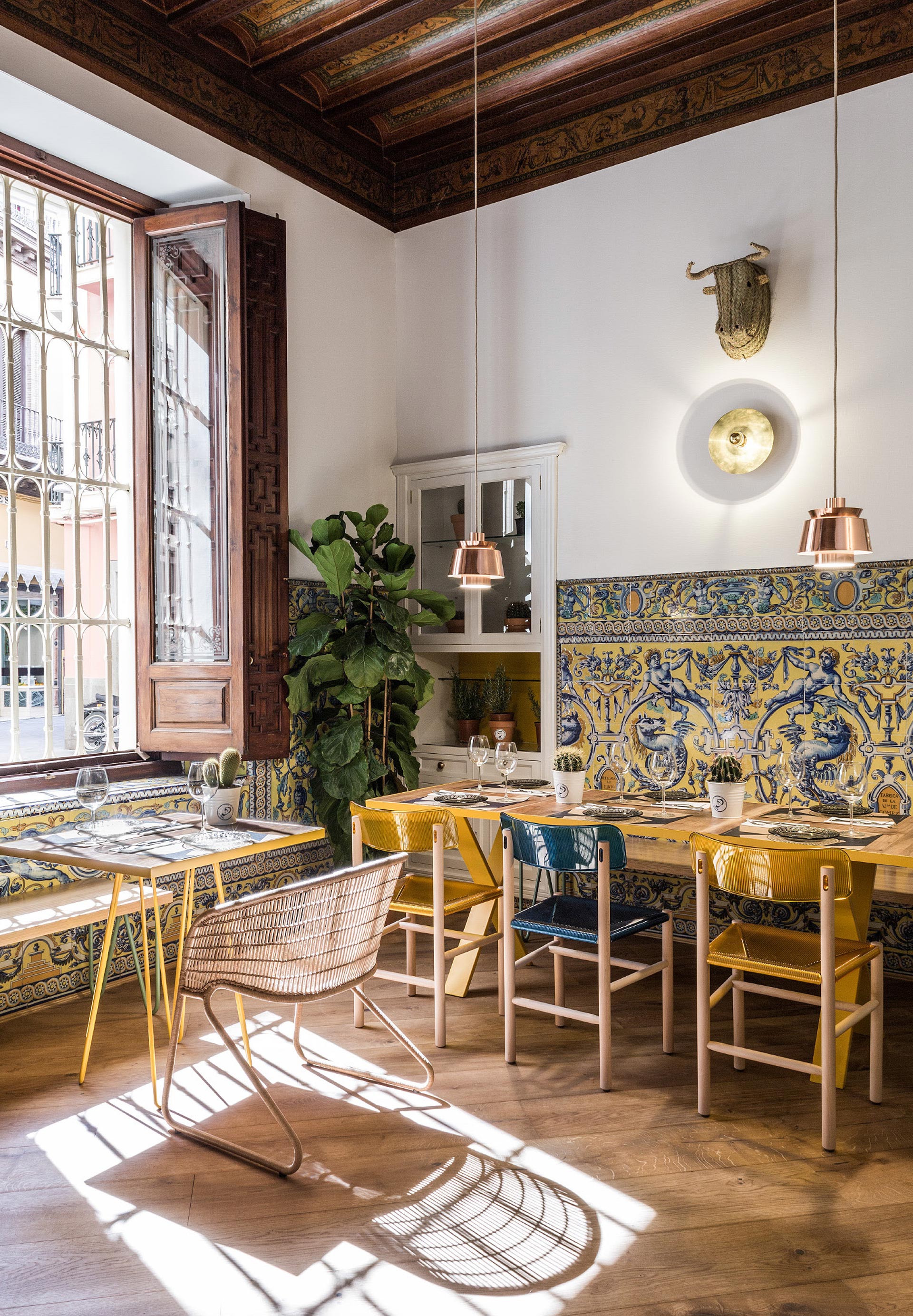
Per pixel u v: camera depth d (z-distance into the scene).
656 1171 2.63
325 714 5.18
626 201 4.97
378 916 2.99
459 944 4.79
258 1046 3.53
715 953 2.99
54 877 3.91
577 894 5.07
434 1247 2.29
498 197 5.45
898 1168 2.64
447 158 5.64
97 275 4.74
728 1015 3.80
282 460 4.83
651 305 4.88
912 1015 3.80
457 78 5.00
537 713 5.66
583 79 4.94
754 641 4.54
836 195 3.86
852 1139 2.80
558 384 5.21
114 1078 3.25
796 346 4.43
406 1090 3.14
